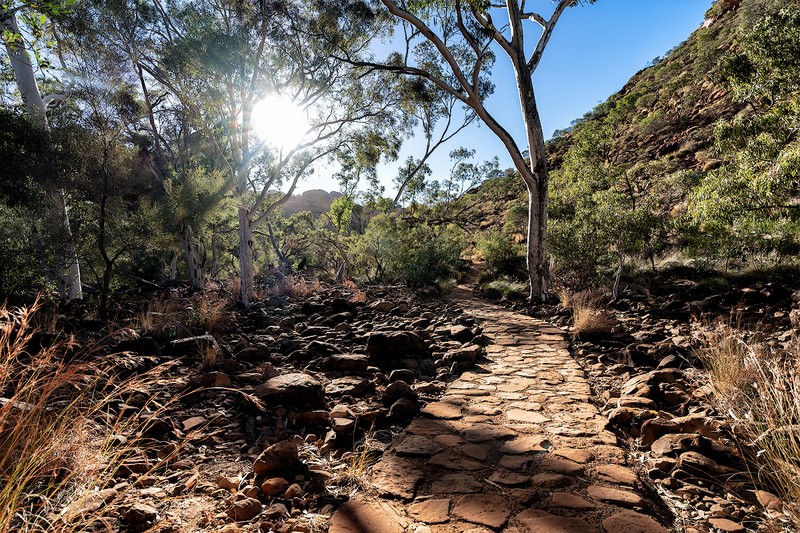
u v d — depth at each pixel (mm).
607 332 7871
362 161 13586
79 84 10211
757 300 9250
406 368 5949
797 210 8078
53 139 8617
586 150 18484
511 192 46312
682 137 34188
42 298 8148
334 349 6383
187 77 10422
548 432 3641
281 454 2930
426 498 2631
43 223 8867
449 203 31891
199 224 10883
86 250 9070
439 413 4148
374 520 2379
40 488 2195
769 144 8109
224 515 2402
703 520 2473
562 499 2586
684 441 3262
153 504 2459
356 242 21062
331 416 3951
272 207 11305
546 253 12945
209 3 10508
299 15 10656
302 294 13086
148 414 3646
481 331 8773
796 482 2334
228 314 8820
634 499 2568
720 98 36156
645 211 11398
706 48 45188
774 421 2799
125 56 11922
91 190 8477
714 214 8930
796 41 7730
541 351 6988
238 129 11320
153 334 6664
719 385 4066
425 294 15562
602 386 5293
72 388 3590
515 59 12938
